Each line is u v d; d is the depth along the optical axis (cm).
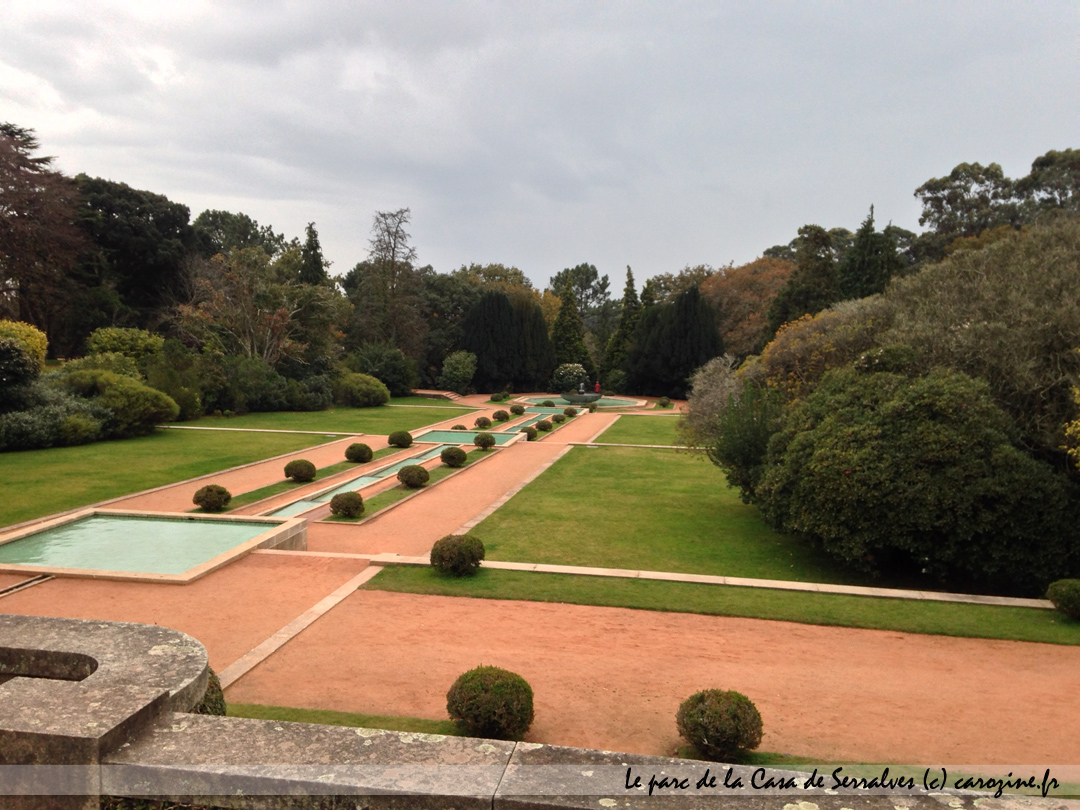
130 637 348
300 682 580
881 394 1000
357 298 4897
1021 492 866
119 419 2125
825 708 552
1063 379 985
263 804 248
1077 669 645
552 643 682
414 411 3466
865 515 917
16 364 1917
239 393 2972
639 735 500
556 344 5412
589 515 1310
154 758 259
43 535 1068
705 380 1962
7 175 3234
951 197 4750
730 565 1023
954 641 711
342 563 945
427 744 272
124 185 4097
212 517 1144
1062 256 1180
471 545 890
